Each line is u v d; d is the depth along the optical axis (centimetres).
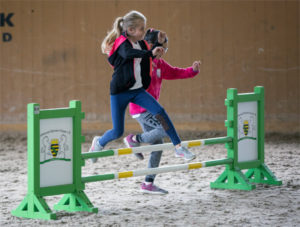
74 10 2956
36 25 2969
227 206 1252
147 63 1244
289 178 1589
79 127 1232
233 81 2916
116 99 1242
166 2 2931
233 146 1455
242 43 2903
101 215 1185
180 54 2942
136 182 1568
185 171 1722
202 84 2930
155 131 1349
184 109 2934
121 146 2338
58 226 1097
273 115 2886
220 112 2919
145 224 1102
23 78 2986
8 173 1748
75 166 1230
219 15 2912
